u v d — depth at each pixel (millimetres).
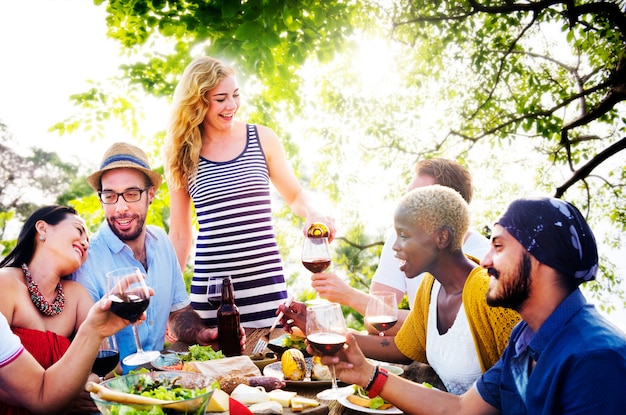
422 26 7109
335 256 9844
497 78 7738
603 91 7656
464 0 6562
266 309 2822
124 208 2479
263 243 2871
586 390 1134
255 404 1629
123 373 2162
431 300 1961
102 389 1363
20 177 28781
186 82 2787
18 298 1961
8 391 1606
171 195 3064
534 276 1260
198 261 2912
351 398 1692
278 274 2889
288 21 4074
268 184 3006
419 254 1731
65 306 2129
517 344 1455
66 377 1603
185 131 2855
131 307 1617
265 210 2920
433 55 8227
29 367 1603
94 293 2383
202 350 2084
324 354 1589
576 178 7320
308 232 2680
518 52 7949
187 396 1392
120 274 1666
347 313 9078
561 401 1198
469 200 2674
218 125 2881
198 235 2941
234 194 2855
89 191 29438
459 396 1609
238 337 2277
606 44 7043
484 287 1706
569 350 1188
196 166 2904
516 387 1432
